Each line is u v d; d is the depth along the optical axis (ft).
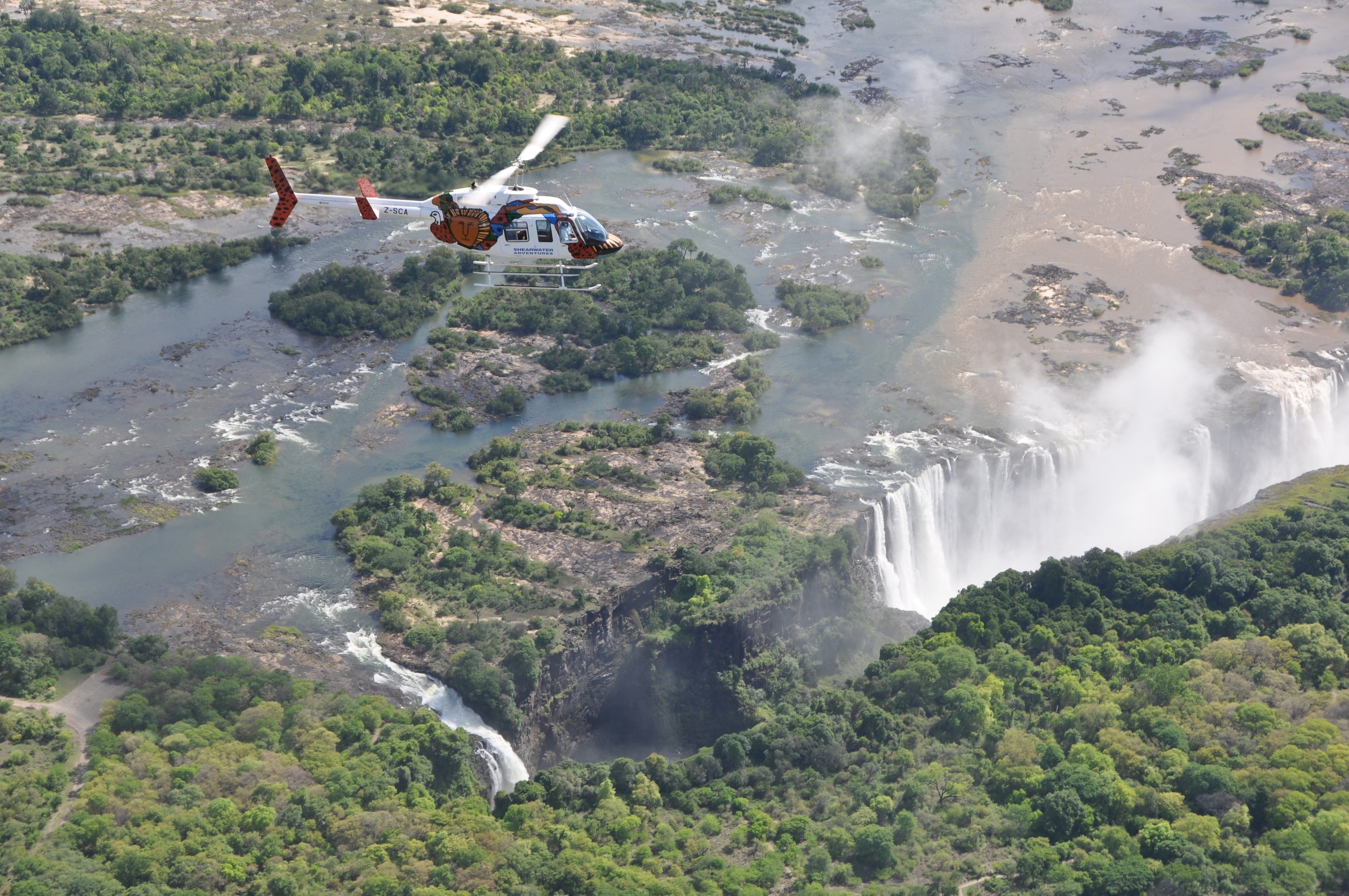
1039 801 605.73
